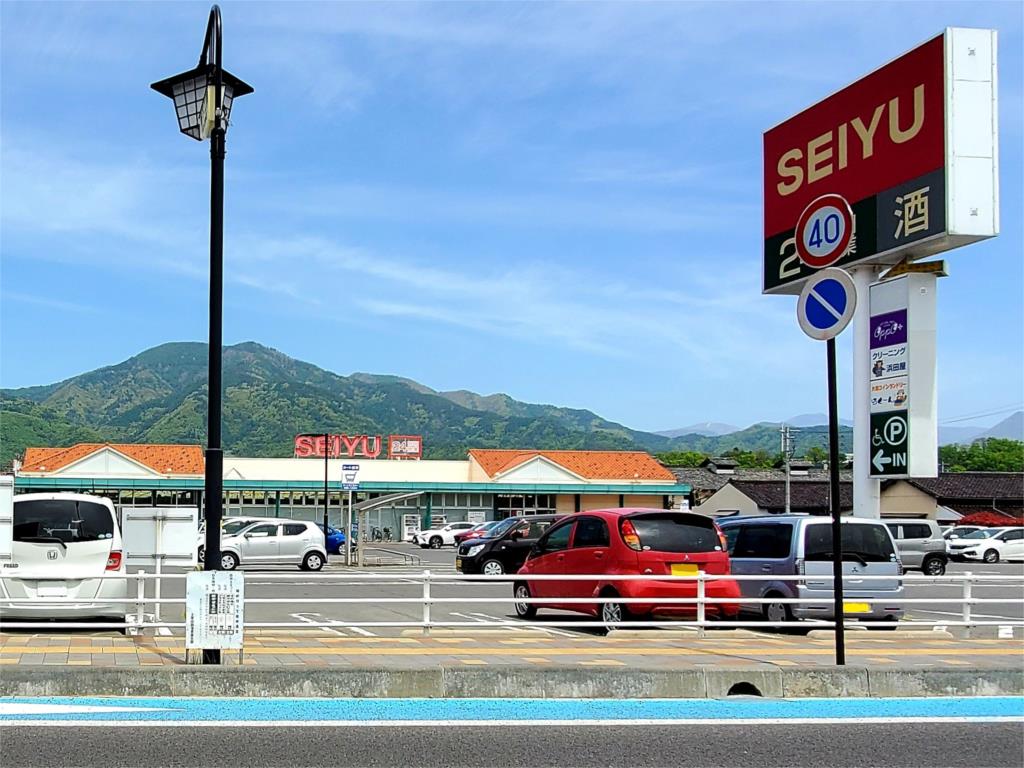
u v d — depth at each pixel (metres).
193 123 9.70
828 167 17.14
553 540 14.91
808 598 13.66
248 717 7.73
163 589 19.33
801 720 7.90
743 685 9.06
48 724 7.39
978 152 14.84
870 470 16.33
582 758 6.66
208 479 9.42
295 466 56.34
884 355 16.16
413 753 6.73
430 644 11.25
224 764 6.36
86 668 8.51
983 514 56.44
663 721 7.81
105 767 6.25
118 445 55.25
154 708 8.00
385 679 8.73
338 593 21.16
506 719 7.81
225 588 9.05
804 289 9.59
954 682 9.17
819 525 14.12
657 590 12.91
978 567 39.62
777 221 18.28
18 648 10.67
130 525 13.41
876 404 16.28
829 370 9.36
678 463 94.19
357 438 59.22
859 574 13.99
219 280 9.65
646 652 10.55
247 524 30.88
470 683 8.80
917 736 7.39
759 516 15.88
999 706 8.55
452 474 58.97
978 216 14.70
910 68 15.52
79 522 12.91
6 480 12.28
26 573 12.60
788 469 55.72
